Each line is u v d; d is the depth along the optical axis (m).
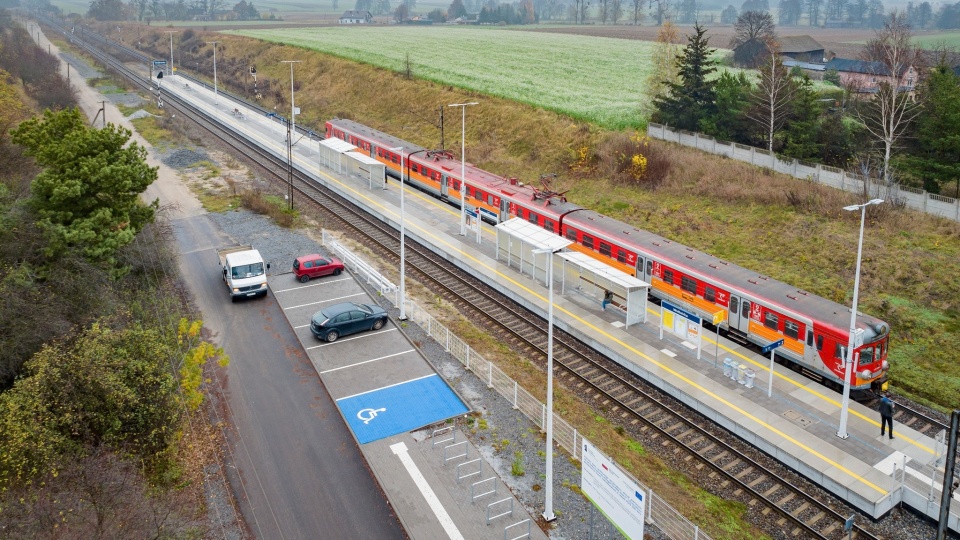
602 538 21.58
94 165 33.06
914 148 54.09
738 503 24.31
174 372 26.70
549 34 163.12
